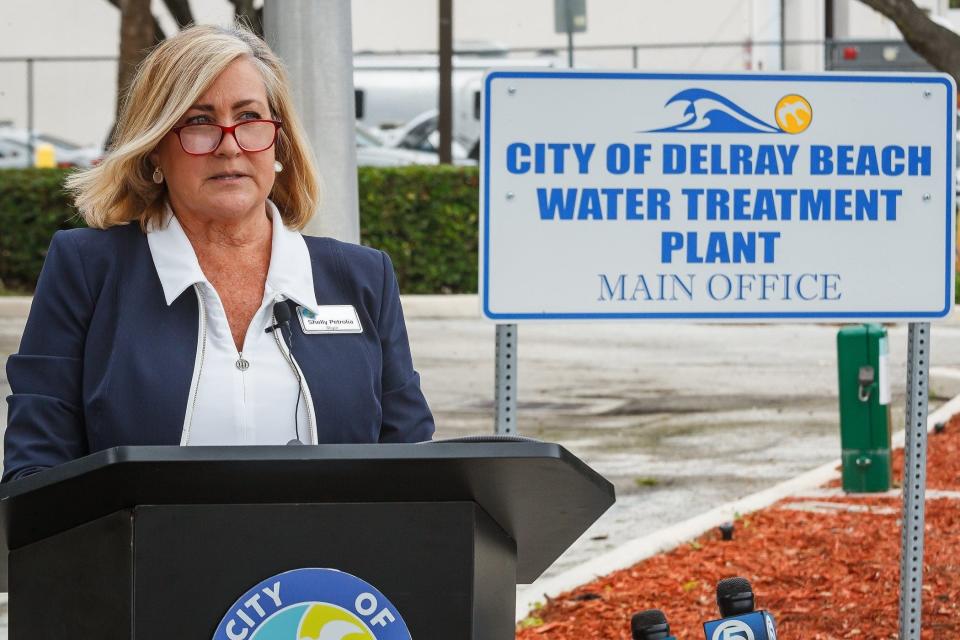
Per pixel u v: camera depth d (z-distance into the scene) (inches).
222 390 206.1
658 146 317.1
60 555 166.9
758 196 321.7
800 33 1760.6
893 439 690.2
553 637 388.2
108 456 152.1
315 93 370.6
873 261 327.0
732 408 794.8
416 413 220.7
